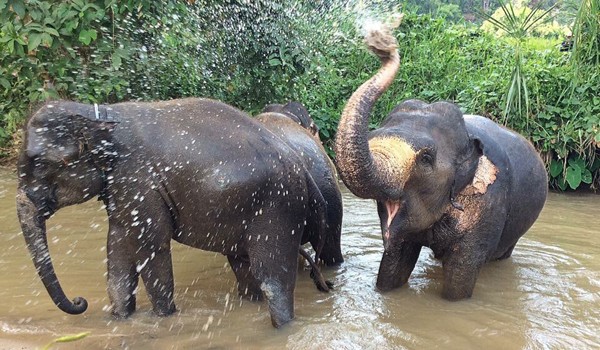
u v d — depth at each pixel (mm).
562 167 7895
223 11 7125
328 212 4527
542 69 8258
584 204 7141
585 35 8180
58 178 3152
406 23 10500
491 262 4766
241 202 3342
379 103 9141
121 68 6586
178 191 3270
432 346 3281
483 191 3713
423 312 3752
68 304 3242
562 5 9219
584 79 8102
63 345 3117
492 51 10070
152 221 3266
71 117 3137
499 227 3859
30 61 6273
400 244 4004
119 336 3252
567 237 5570
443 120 3520
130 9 5938
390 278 4094
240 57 7297
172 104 3441
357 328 3484
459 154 3531
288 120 4934
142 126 3256
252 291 3869
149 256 3354
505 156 3938
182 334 3330
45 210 3168
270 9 7098
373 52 2969
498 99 8320
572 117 7848
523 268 4641
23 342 3135
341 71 9742
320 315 3684
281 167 3449
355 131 2863
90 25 5980
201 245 3480
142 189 3221
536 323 3607
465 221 3742
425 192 3416
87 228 5258
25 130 3143
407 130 3357
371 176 2930
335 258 4688
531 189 4270
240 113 3559
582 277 4453
